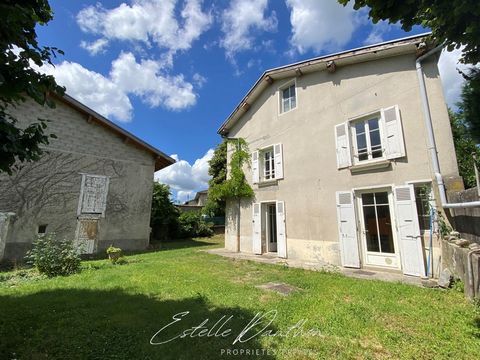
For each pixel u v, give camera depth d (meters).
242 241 9.95
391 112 6.16
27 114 8.95
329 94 7.67
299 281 4.98
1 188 8.21
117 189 10.59
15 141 2.17
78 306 3.72
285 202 8.43
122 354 2.43
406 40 5.97
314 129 7.91
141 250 10.66
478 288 3.43
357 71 7.10
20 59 2.02
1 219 7.79
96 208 9.96
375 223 6.30
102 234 9.99
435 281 4.74
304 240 7.64
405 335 2.73
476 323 2.94
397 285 4.57
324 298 3.96
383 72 6.54
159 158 12.11
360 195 6.66
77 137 9.86
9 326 3.00
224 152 18.88
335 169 7.14
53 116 9.43
